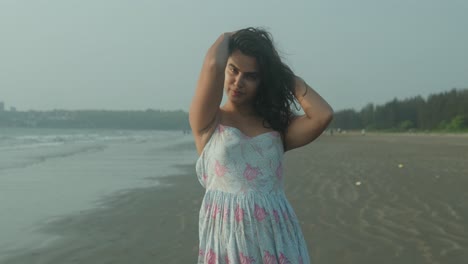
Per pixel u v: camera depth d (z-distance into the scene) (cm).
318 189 884
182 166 1502
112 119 13125
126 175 1223
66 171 1321
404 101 8281
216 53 188
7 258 475
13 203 790
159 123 14438
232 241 187
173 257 471
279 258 188
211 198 195
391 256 459
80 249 505
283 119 205
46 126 10619
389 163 1445
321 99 202
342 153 2047
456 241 505
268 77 196
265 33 202
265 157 193
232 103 202
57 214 695
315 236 534
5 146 2661
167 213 696
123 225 619
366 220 610
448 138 4519
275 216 191
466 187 877
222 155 191
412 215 635
